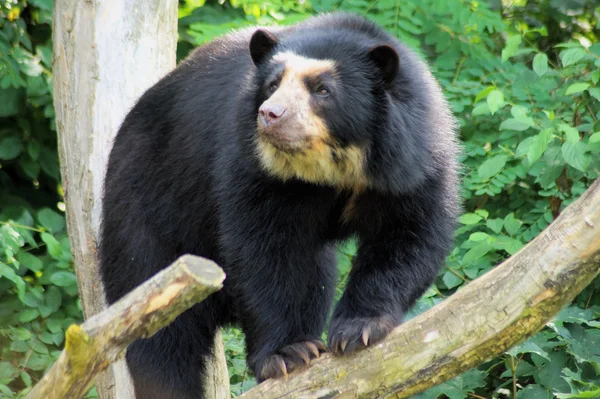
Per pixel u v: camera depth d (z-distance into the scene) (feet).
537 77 45.14
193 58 35.45
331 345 27.50
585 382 35.81
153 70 38.24
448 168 31.68
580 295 42.29
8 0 50.06
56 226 48.42
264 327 30.99
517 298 23.91
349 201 32.14
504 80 48.80
